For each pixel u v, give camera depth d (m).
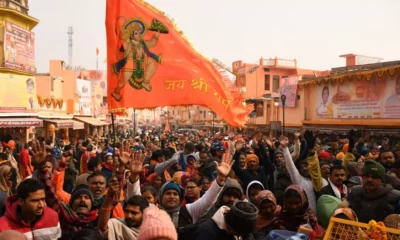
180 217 4.73
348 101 25.17
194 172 7.63
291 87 33.31
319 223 4.94
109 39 6.92
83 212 4.62
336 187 6.31
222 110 6.91
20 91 25.19
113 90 6.86
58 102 34.12
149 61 6.91
